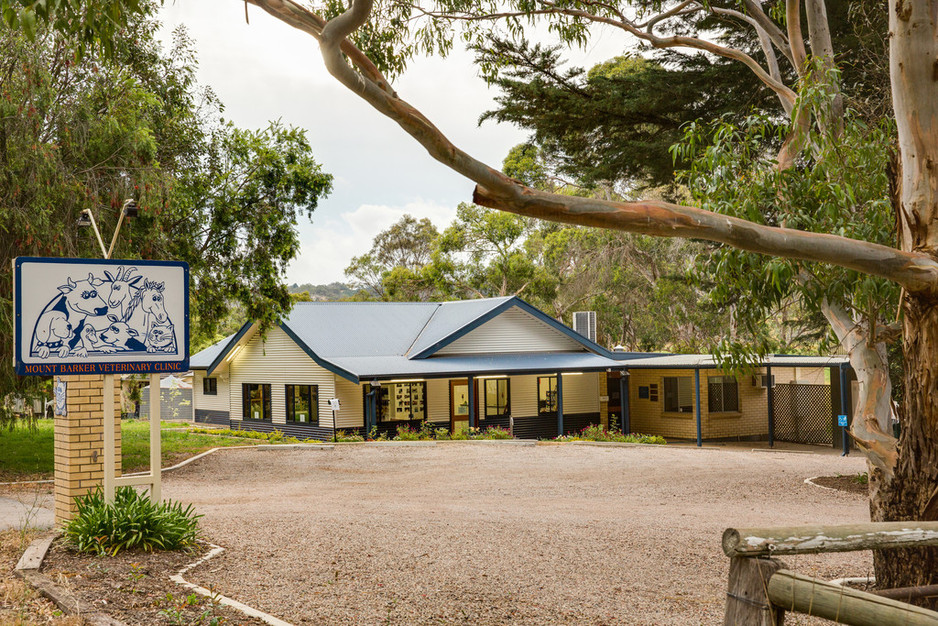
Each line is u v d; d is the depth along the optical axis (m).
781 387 26.16
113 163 15.66
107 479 7.56
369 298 56.16
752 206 7.04
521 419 27.69
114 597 5.57
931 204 4.76
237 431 26.28
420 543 8.37
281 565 7.04
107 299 7.70
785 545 2.82
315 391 25.44
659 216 3.66
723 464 18.44
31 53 13.77
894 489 4.92
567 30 11.13
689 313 39.88
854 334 6.98
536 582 7.04
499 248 45.31
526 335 28.08
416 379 23.88
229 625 5.15
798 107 7.34
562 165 15.80
